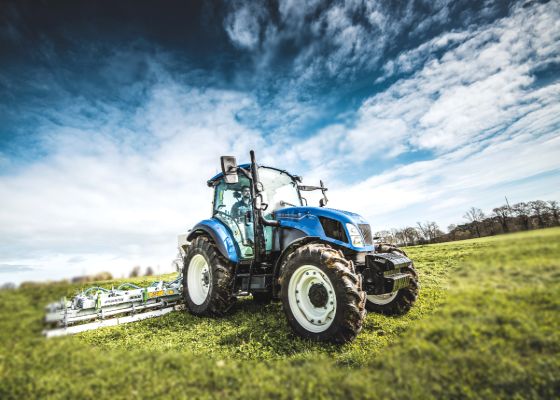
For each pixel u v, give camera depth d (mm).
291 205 4906
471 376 1518
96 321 3986
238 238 4605
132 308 4375
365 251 3492
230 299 4305
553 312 1399
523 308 1474
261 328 3559
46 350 2488
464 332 1617
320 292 3131
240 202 4801
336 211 3689
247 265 4523
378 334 3184
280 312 4309
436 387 1565
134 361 2410
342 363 2410
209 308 4281
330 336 2891
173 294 4941
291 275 3332
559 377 1321
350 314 2836
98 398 1880
